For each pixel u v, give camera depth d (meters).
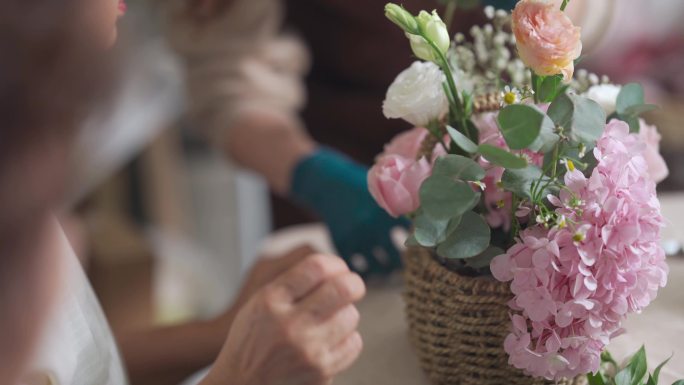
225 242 2.51
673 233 1.13
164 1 1.46
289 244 1.24
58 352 0.78
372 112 1.55
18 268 0.49
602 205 0.78
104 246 1.87
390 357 0.97
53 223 0.52
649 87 1.98
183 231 2.23
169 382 1.12
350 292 0.81
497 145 0.83
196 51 1.48
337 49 1.55
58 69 0.49
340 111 1.58
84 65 0.50
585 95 0.90
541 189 0.80
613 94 0.89
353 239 1.14
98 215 1.92
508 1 1.02
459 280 0.85
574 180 0.79
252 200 2.55
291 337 0.80
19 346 0.50
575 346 0.81
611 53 2.00
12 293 0.49
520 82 0.94
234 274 2.51
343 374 0.95
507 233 0.85
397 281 1.11
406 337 1.00
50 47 0.48
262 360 0.80
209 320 1.15
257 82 1.46
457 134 0.79
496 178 0.84
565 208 0.79
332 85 1.60
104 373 0.85
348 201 1.17
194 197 2.46
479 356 0.87
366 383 0.93
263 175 1.38
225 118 1.45
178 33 1.48
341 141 1.60
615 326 0.81
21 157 0.48
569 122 0.79
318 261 0.82
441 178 0.79
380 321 1.03
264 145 1.38
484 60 0.96
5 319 0.49
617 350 0.93
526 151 0.83
